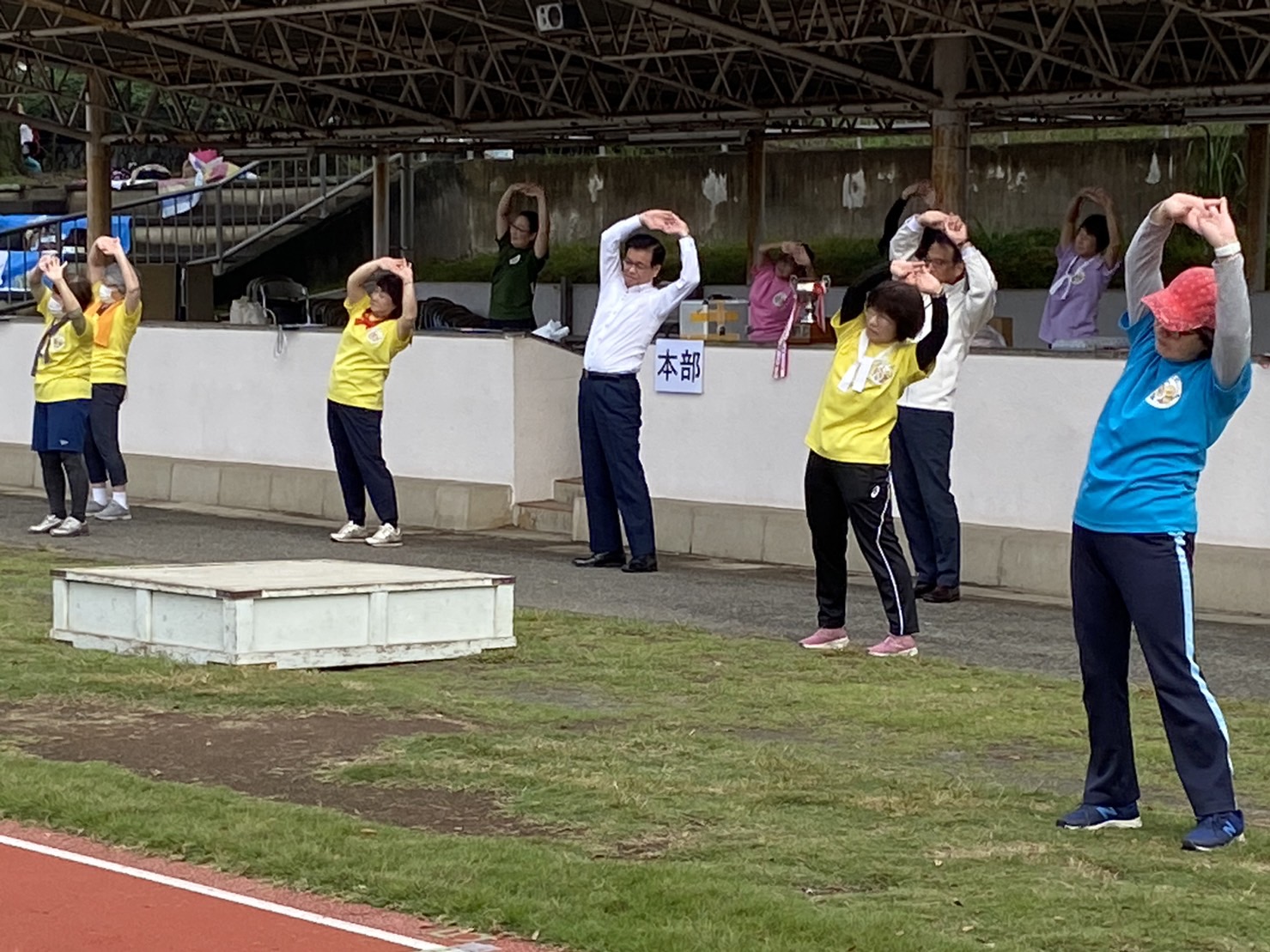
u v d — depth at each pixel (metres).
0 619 10.30
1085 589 6.20
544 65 25.16
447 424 15.53
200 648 9.07
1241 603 11.54
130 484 17.08
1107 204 15.37
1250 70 19.97
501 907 5.34
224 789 6.75
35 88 26.00
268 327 16.67
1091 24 21.36
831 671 9.30
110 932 5.24
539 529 15.02
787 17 20.69
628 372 12.73
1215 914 5.31
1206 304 5.88
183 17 19.70
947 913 5.32
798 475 13.80
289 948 5.11
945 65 20.39
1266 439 11.78
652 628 10.43
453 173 32.78
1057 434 12.52
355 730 7.76
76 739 7.58
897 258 10.84
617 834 6.20
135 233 32.25
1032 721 8.18
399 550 13.71
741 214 30.55
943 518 11.63
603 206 31.62
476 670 9.24
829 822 6.35
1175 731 6.09
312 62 24.59
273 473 16.16
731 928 5.13
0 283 28.38
